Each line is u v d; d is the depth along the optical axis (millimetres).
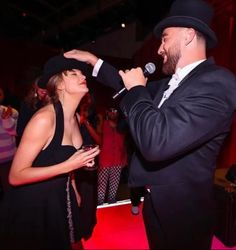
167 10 3971
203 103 993
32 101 2014
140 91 1071
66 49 9578
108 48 8992
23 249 1259
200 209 1131
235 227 2398
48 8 7461
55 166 1269
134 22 7984
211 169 1155
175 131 958
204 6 1175
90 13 7469
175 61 1207
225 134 1139
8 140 2766
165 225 1135
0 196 2484
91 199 1872
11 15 7578
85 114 1826
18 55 6008
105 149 3309
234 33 3445
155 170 1144
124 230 2756
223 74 1069
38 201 1286
